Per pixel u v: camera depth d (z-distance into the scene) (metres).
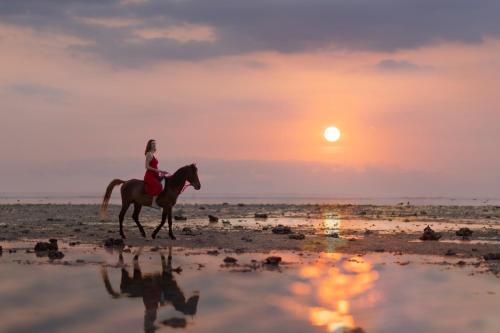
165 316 8.93
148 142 19.81
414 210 44.56
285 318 8.81
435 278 12.24
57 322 8.55
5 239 19.67
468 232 21.67
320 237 20.80
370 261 14.81
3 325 8.38
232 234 21.53
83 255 15.71
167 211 19.86
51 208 42.47
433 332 8.08
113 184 20.16
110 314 9.05
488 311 9.27
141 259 14.99
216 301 9.97
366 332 8.08
